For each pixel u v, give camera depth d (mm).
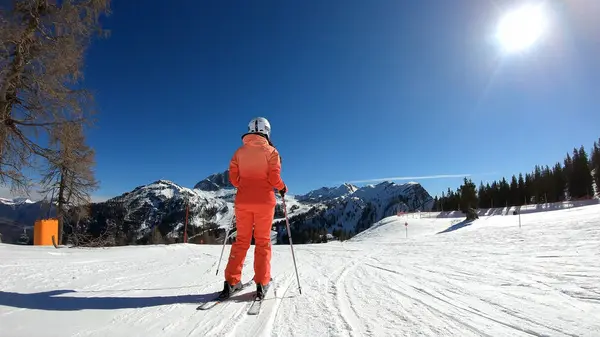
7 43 10312
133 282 3676
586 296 2902
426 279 3928
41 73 11289
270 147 3309
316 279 4020
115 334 2025
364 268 5016
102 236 11359
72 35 11500
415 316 2418
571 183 66812
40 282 3467
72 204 15414
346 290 3328
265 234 3184
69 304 2650
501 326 2193
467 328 2154
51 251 7156
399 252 8117
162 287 3438
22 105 11586
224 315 2459
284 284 3678
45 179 14391
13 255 5816
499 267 4707
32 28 10820
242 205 3154
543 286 3344
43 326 2119
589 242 7305
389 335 2039
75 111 12383
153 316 2408
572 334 2029
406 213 68125
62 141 12602
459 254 6887
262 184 3240
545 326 2176
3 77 10297
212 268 4898
